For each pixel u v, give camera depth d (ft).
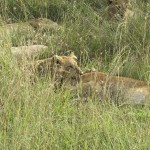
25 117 32.78
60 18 57.16
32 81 37.76
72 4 58.18
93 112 33.42
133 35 48.96
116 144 30.71
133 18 52.85
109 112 34.30
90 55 47.21
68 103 36.86
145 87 39.04
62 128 33.12
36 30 51.57
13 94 34.65
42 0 58.44
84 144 31.68
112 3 57.21
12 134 31.65
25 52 42.14
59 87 40.19
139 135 31.63
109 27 51.70
